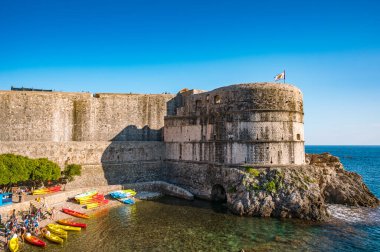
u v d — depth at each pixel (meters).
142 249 31.78
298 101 51.03
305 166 48.19
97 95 66.06
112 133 65.00
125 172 58.69
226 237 35.31
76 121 61.59
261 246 32.94
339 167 60.09
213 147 52.75
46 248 31.31
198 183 54.69
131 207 47.44
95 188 52.34
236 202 44.53
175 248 32.12
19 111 56.53
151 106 69.00
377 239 35.41
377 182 88.81
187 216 43.12
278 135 48.22
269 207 43.00
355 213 46.09
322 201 43.38
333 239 35.19
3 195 39.34
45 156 52.03
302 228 38.56
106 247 32.12
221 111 51.81
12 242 30.33
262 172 46.38
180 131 59.78
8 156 44.66
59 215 41.34
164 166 62.97
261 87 48.62
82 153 55.47
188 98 58.75
